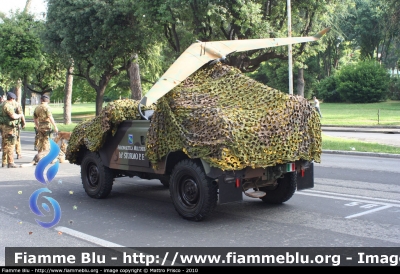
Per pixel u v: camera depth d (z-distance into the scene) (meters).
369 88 65.75
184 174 7.27
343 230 6.78
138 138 8.20
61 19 29.80
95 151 9.12
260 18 25.16
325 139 21.33
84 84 55.62
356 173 12.25
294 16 27.91
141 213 8.08
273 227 7.00
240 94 7.46
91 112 69.44
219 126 6.71
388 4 39.53
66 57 32.94
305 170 7.99
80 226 7.29
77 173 12.81
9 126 13.85
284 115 7.20
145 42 29.53
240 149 6.66
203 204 7.02
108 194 9.33
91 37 29.94
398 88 68.44
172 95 7.45
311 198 9.08
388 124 31.58
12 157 14.01
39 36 32.28
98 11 28.34
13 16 39.91
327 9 27.25
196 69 7.38
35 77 48.53
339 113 48.34
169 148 7.27
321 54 71.88
